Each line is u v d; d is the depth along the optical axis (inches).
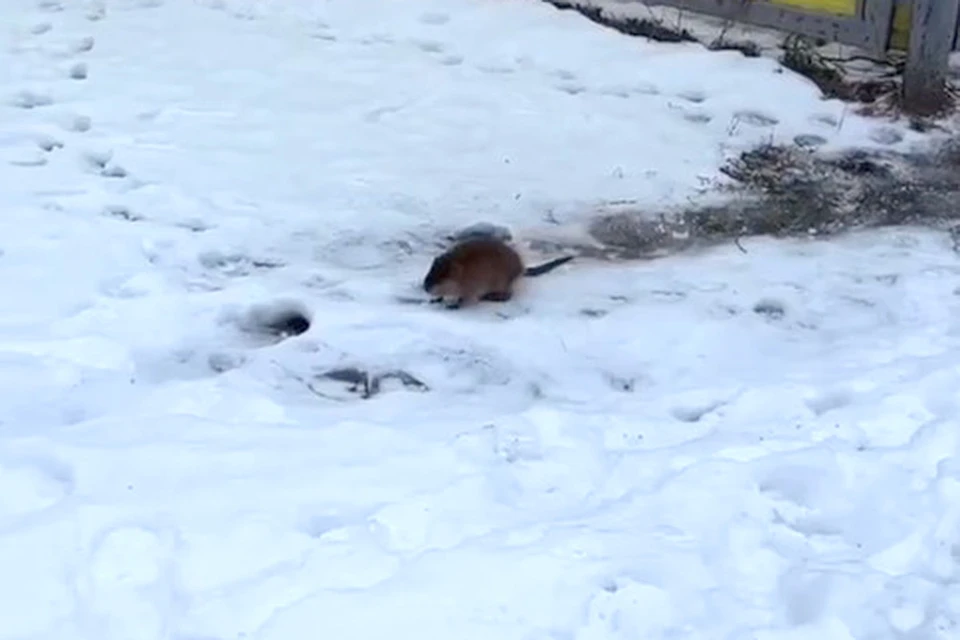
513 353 283.7
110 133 375.6
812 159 379.2
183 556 209.3
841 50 436.8
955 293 312.0
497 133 388.2
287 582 204.4
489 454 242.5
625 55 436.1
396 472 234.8
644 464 241.0
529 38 446.9
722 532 223.9
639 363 282.4
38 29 446.9
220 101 399.2
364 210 342.6
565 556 212.5
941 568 219.9
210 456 235.6
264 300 297.6
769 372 278.4
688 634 200.2
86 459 231.9
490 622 198.4
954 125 399.9
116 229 325.1
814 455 242.4
